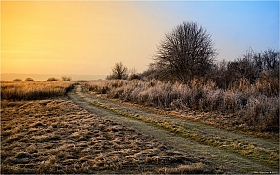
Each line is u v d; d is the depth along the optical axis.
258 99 14.20
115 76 64.19
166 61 31.53
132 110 17.39
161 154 8.65
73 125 12.96
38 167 7.67
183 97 17.83
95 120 13.99
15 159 8.25
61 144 9.95
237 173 7.28
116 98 23.84
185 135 11.16
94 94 29.48
